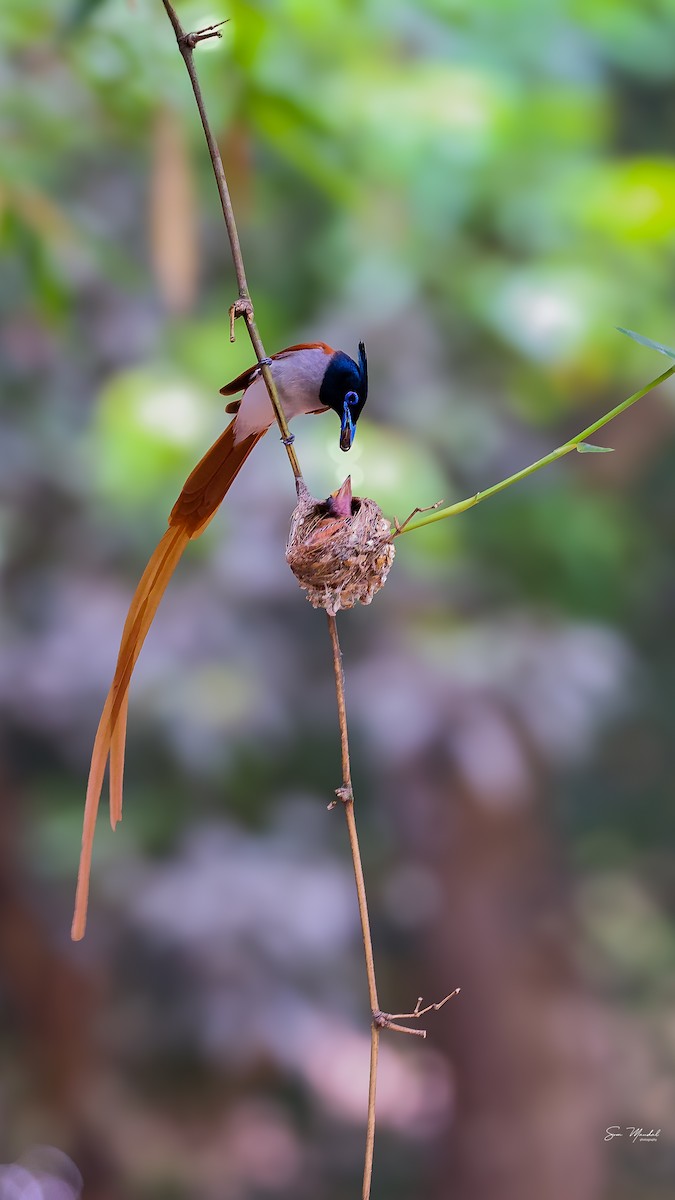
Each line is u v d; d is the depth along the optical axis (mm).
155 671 8750
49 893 9828
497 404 9039
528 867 11438
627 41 7918
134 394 7781
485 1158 11781
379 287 7965
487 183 7766
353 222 7781
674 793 13359
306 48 7082
